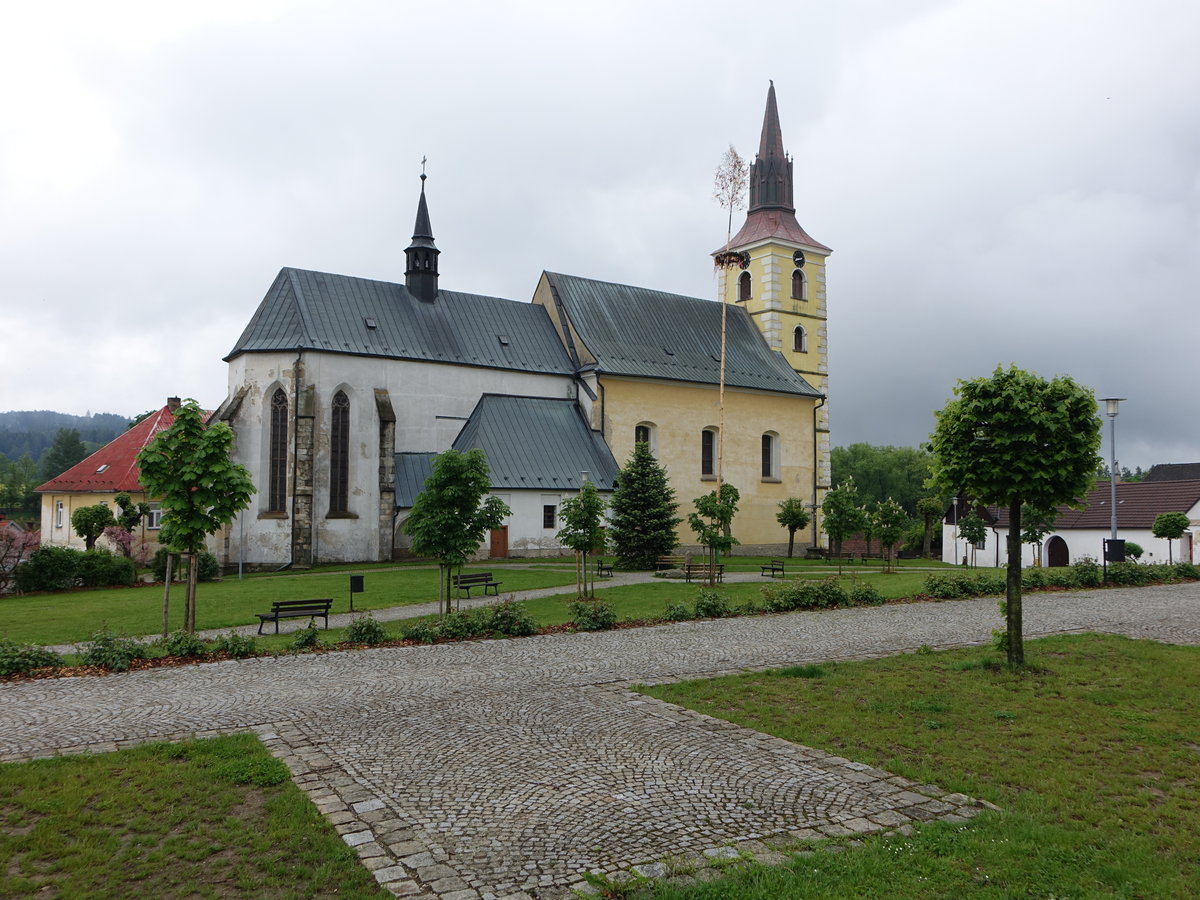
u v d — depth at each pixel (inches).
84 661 692.1
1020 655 639.1
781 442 2610.7
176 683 620.7
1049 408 639.1
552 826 347.3
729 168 2219.5
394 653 741.3
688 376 2399.1
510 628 839.1
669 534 1831.9
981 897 282.2
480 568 1781.5
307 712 530.0
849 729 479.5
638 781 399.2
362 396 2032.5
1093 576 1250.0
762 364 2647.6
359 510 2015.3
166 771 412.8
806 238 2822.3
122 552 1951.3
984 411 644.7
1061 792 378.9
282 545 1934.1
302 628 971.3
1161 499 2427.4
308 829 343.9
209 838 338.0
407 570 1752.0
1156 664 636.1
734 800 374.3
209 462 892.6
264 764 421.4
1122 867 302.8
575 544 1278.3
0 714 529.0
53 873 311.4
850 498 2239.2
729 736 471.2
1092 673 609.9
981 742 452.8
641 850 323.6
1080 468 641.0
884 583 1382.9
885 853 314.7
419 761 430.9
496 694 575.8
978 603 1065.5
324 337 1995.6
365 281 2186.3
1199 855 314.5
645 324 2506.2
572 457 2145.7
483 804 371.9
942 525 3267.7
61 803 371.2
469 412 2178.9
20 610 1224.2
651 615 991.0
